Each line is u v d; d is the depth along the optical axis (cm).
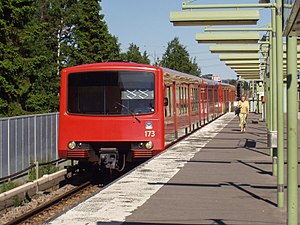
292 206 676
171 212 955
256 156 1895
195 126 2995
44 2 5762
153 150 1622
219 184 1277
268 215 930
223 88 5600
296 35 658
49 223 870
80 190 1728
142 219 898
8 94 3044
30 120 2064
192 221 882
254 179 1356
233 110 6750
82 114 1630
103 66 1636
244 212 955
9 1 3014
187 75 2639
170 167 1595
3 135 1802
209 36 1739
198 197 1107
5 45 3030
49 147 2275
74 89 1639
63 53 5522
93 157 1631
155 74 1638
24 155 1991
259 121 4309
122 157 1644
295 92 660
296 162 673
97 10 4881
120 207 1002
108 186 1249
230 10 1403
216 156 1892
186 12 1417
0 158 1773
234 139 2620
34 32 3241
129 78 1634
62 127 1639
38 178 1784
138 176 1409
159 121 1627
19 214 1417
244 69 3600
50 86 4553
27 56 3353
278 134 1014
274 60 1515
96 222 876
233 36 1717
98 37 4919
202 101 3388
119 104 1631
